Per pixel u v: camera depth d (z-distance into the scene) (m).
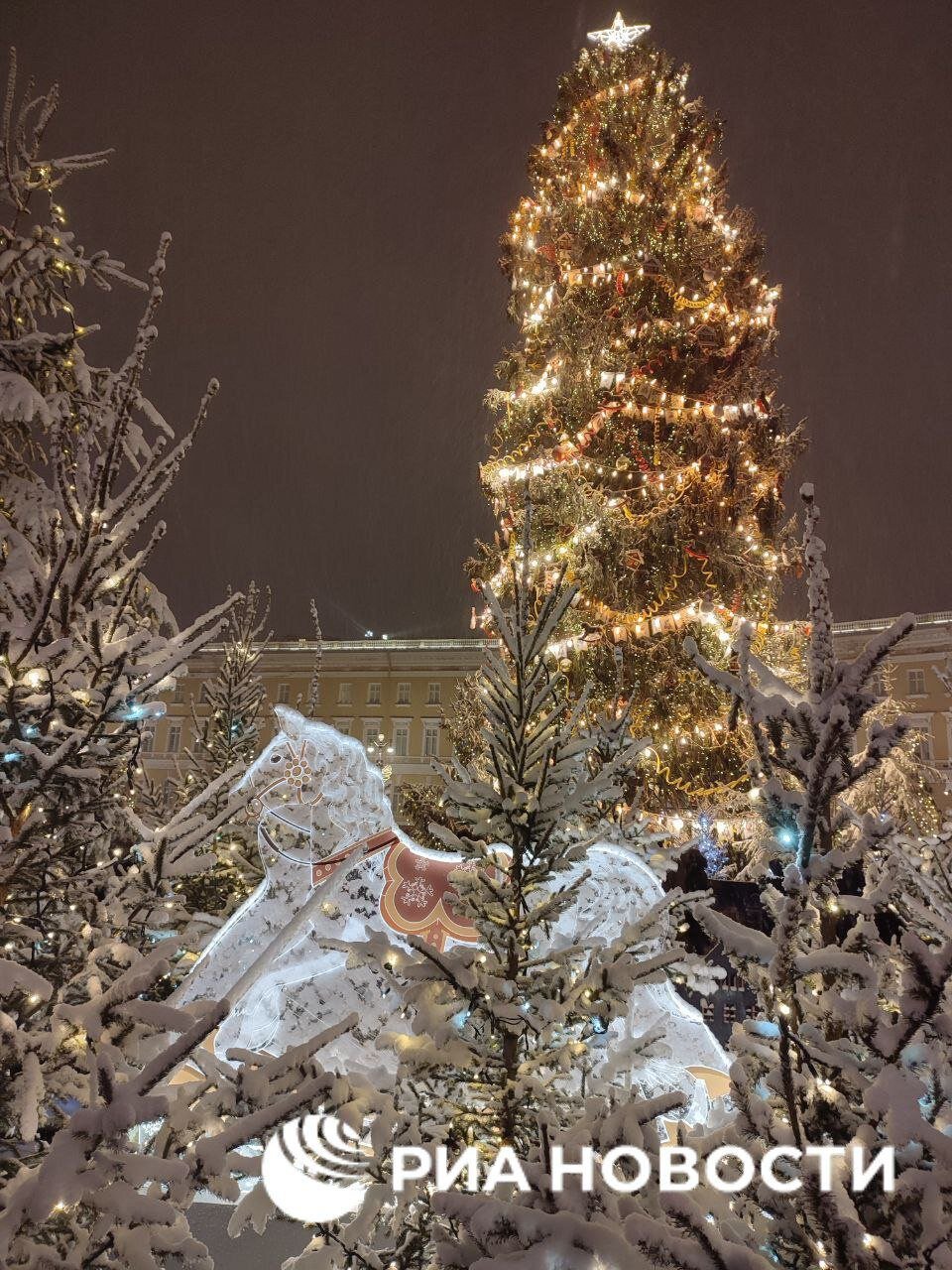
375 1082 3.67
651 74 14.84
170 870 3.82
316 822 5.64
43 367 4.96
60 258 5.15
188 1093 2.73
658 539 12.34
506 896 3.61
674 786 11.70
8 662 3.45
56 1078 3.07
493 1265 2.15
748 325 13.36
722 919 2.63
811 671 2.48
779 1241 2.54
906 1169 2.27
